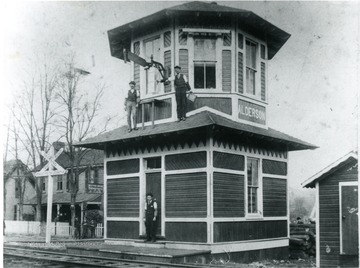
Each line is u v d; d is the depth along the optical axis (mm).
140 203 16562
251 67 17391
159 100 16625
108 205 17703
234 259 15047
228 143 15398
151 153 16406
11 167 34531
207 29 16328
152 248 15227
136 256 13961
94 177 33500
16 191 41750
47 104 28688
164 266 12203
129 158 17188
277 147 17906
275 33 17969
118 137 16594
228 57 16344
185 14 16156
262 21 16750
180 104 15648
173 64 16375
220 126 14102
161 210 15844
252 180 16656
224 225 14828
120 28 17562
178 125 15227
